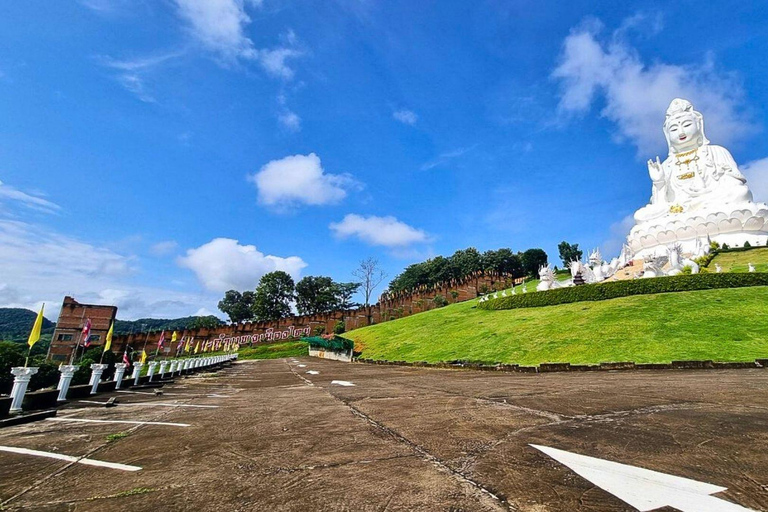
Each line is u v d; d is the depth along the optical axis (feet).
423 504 11.30
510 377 49.24
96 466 15.81
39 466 15.94
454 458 15.56
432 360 82.53
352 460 15.72
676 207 140.87
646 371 47.67
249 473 14.47
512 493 11.91
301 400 34.91
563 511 10.62
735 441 16.62
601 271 131.34
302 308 319.06
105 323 193.47
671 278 86.43
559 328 76.28
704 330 60.08
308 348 197.06
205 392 45.19
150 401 37.14
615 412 23.44
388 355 107.14
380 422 23.24
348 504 11.45
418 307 228.22
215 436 20.70
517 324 89.71
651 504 10.96
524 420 22.17
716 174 137.90
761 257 111.24
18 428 23.91
